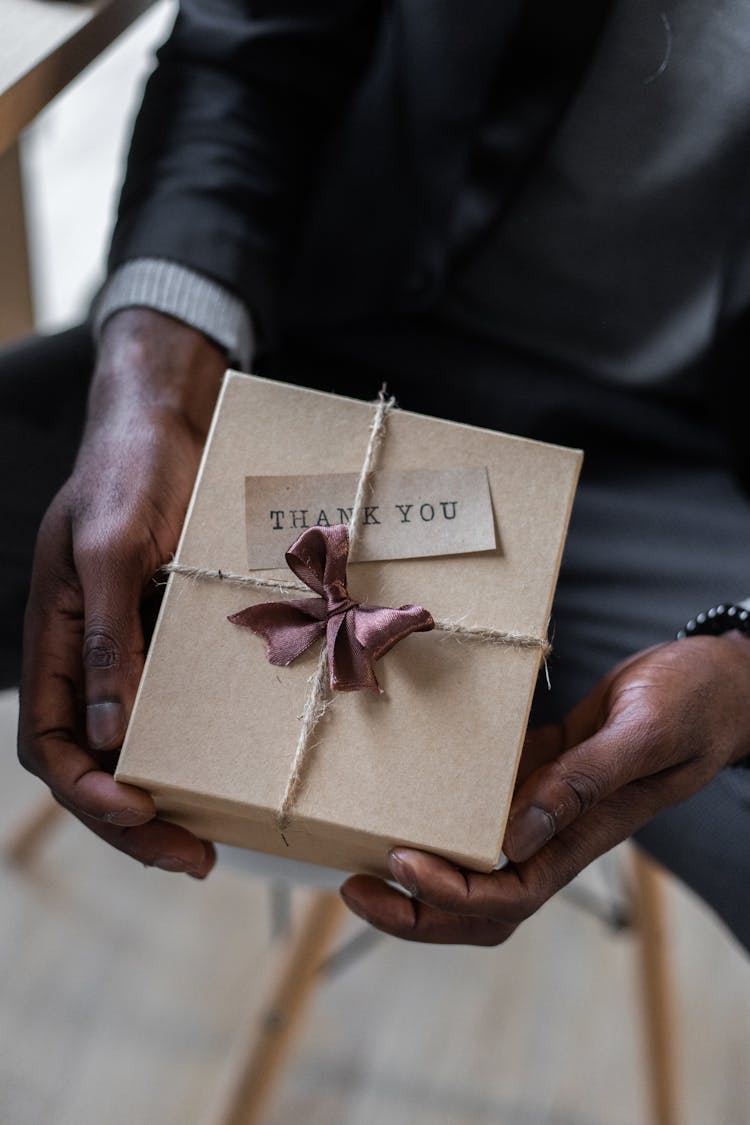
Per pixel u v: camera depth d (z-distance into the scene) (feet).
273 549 2.28
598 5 2.70
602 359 3.07
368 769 2.19
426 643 2.23
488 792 2.19
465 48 2.77
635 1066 3.91
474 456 2.30
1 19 2.84
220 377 2.80
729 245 2.80
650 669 2.45
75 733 2.41
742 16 2.65
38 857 4.19
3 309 3.94
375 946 4.09
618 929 3.67
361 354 3.10
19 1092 3.69
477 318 3.11
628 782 2.38
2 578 2.81
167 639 2.24
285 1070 3.78
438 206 2.94
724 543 2.96
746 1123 3.83
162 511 2.47
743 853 2.67
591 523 2.99
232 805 2.19
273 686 2.22
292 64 2.98
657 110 2.78
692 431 3.08
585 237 2.93
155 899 4.15
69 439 2.96
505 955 4.11
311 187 3.08
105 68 6.76
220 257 2.82
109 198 6.29
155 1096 3.72
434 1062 3.86
